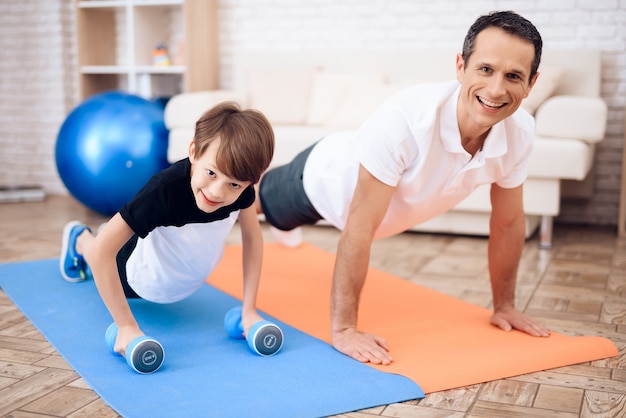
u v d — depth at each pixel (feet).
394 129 5.45
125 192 12.12
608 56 12.30
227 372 5.31
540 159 9.98
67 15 15.64
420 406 4.81
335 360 5.58
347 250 5.75
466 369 5.35
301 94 13.26
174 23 15.33
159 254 5.88
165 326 6.45
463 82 5.24
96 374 5.23
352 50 13.51
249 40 14.75
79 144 12.01
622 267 9.21
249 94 13.58
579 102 10.10
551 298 7.67
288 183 7.26
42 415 4.58
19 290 7.57
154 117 12.51
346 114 12.30
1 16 15.96
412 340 6.09
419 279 8.49
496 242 6.48
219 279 8.17
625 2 12.10
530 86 5.19
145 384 5.04
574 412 4.73
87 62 15.24
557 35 12.53
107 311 6.86
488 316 6.84
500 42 4.93
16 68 16.02
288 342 6.04
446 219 11.04
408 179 5.73
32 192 14.96
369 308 7.11
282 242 9.75
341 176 6.40
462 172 5.75
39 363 5.56
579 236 11.47
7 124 16.33
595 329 6.61
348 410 4.68
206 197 5.13
